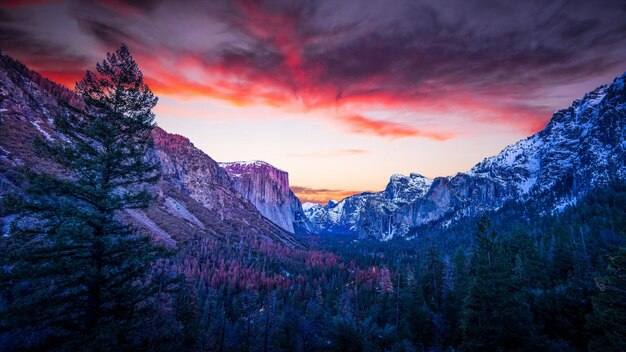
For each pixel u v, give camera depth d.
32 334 13.68
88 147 15.66
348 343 40.19
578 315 30.48
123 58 16.92
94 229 14.62
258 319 71.00
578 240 78.75
